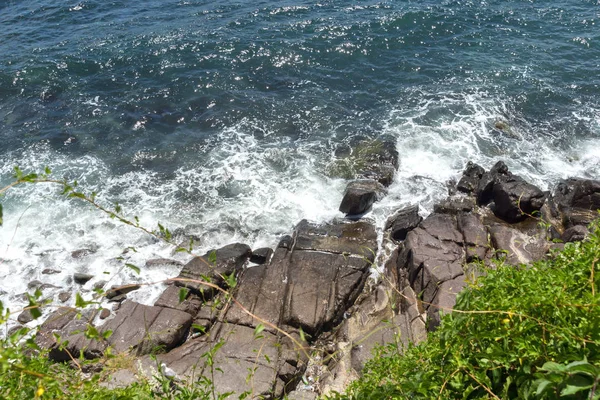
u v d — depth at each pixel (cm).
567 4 3212
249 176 2009
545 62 2652
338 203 1858
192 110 2392
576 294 517
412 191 1897
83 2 3509
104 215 1834
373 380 649
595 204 1678
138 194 1938
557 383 383
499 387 481
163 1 3541
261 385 1110
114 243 1711
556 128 2216
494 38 2880
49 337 1296
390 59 2734
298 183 1962
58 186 1959
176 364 1177
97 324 1366
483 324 516
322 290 1409
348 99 2459
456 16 3073
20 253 1677
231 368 1154
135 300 1480
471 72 2603
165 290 1437
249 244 1698
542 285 531
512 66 2636
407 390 514
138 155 2134
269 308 1382
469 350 522
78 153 2144
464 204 1748
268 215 1817
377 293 1434
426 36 2908
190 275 1483
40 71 2648
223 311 1377
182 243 1705
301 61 2719
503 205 1692
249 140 2209
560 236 1548
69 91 2523
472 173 1903
